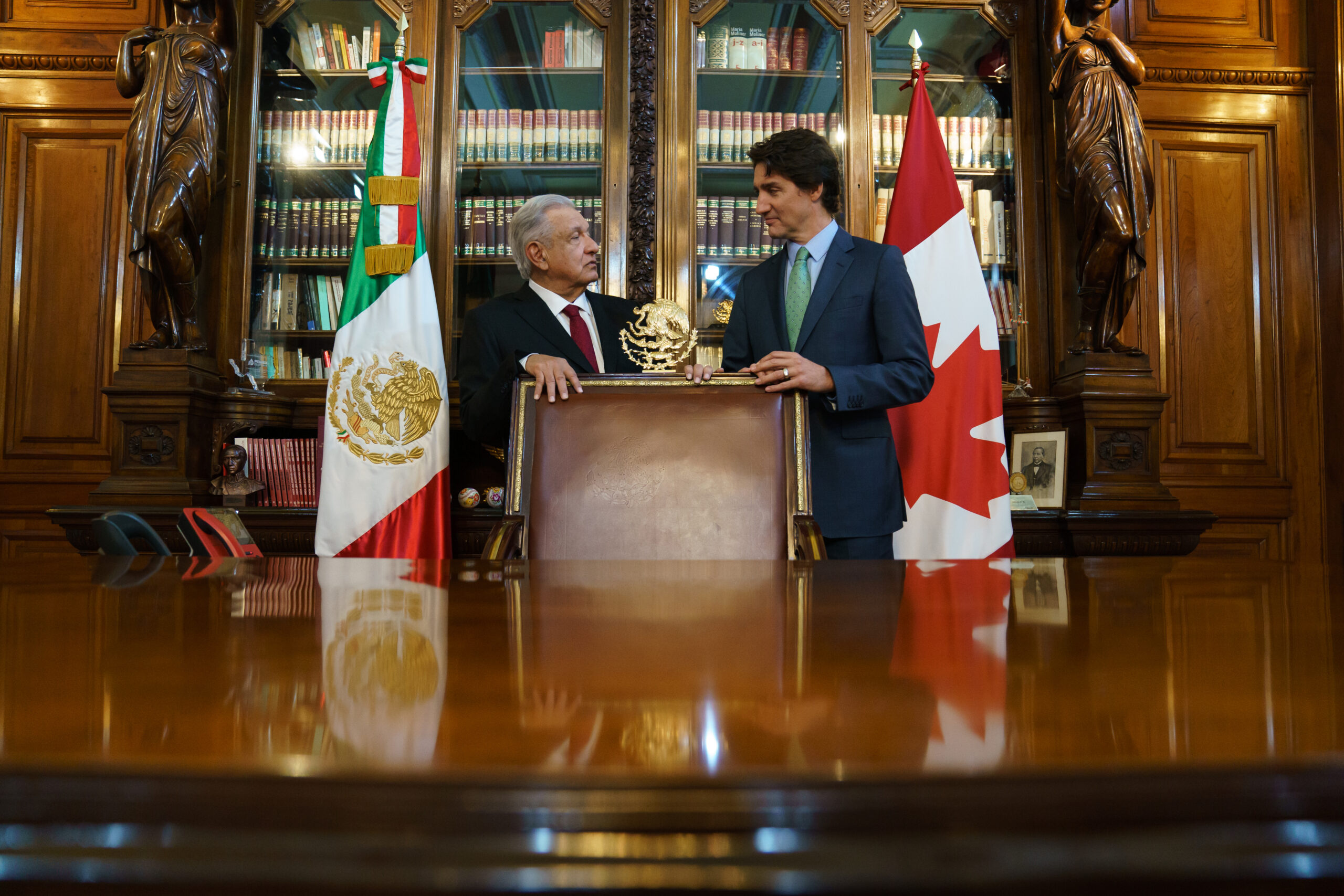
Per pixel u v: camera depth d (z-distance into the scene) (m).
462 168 3.54
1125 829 0.15
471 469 3.36
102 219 3.62
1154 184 3.54
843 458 2.09
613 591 0.58
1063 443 3.28
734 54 3.56
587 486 1.69
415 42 3.51
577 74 3.54
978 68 3.63
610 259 3.44
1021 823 0.15
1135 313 3.69
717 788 0.14
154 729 0.18
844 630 0.38
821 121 3.56
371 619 0.41
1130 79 3.37
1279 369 3.73
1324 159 3.76
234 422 3.25
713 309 3.46
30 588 0.57
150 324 3.58
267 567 0.84
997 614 0.44
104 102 3.62
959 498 2.99
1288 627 0.39
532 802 0.14
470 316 2.80
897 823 0.14
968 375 3.06
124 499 3.00
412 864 0.14
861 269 2.19
